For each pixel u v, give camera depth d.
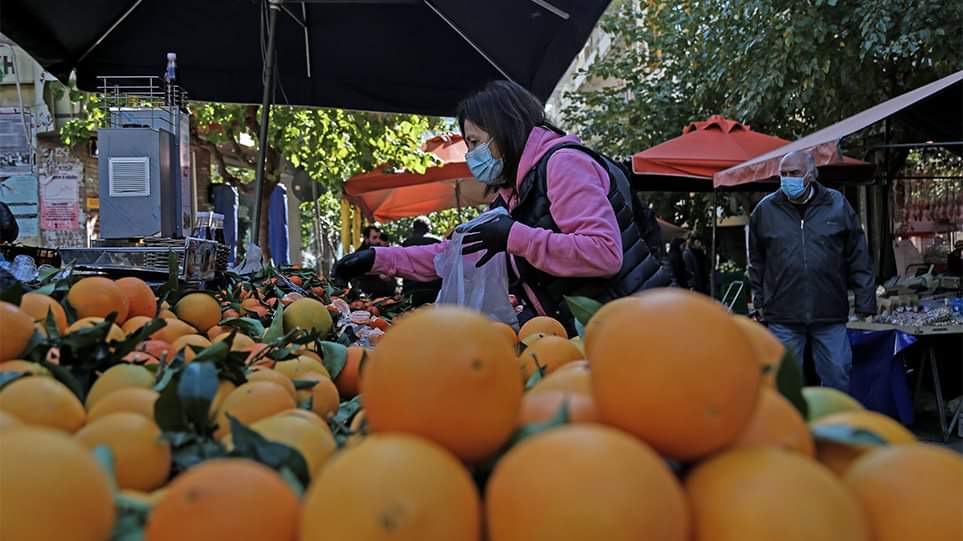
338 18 5.73
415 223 9.84
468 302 2.85
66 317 1.97
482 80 6.29
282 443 1.05
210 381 1.19
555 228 2.95
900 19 8.00
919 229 8.07
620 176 3.31
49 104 10.10
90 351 1.55
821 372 5.55
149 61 5.75
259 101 6.33
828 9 8.55
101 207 3.35
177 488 0.82
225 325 2.35
